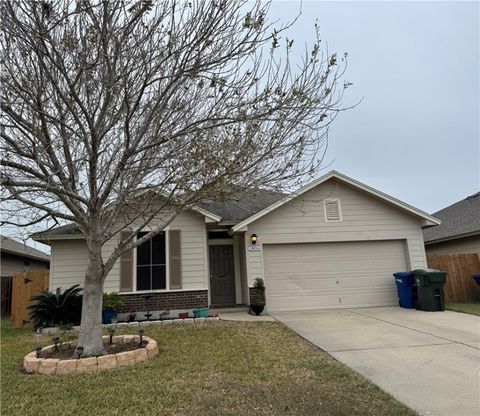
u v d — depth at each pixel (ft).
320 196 42.78
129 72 16.92
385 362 20.20
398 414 13.65
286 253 41.83
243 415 13.64
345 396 15.35
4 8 15.15
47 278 41.73
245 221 40.11
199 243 39.78
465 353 21.50
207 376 18.10
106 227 22.74
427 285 37.50
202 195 21.01
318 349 23.18
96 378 17.98
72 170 20.81
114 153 21.18
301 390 16.01
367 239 42.34
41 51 16.34
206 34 17.10
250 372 18.66
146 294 38.17
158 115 19.77
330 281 41.70
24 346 26.32
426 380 17.28
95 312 21.95
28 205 21.58
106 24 15.84
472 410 13.92
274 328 29.53
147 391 16.15
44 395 16.11
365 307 41.22
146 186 22.03
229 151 19.85
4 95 17.44
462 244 54.13
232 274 45.27
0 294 48.16
